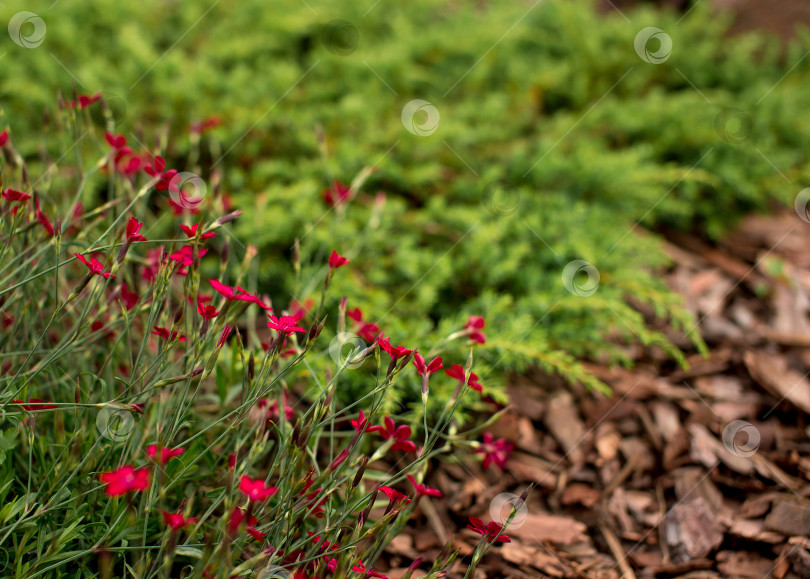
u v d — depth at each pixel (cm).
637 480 196
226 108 272
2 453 131
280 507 129
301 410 193
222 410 170
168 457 114
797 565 165
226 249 149
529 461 201
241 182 252
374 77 313
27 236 154
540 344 203
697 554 174
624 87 342
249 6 348
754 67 351
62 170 230
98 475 139
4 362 150
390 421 134
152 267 162
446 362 199
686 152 304
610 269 241
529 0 400
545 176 273
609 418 215
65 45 300
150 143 263
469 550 174
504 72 346
